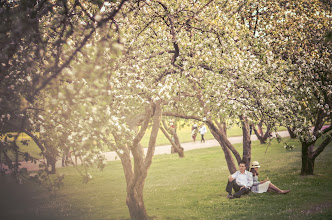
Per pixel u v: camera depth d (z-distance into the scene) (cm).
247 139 1648
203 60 1145
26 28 654
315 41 1545
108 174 2523
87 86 715
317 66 1501
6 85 707
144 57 1227
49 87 670
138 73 1156
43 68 783
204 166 2655
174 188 1917
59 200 1686
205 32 1155
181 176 2319
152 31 1307
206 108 1285
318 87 1553
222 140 1711
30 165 2309
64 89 654
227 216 1239
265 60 1329
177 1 1134
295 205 1287
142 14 1212
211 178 2134
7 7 655
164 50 1255
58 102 679
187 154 3428
